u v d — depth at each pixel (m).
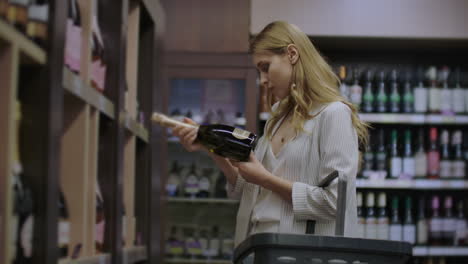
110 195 1.95
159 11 2.77
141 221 2.60
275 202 1.88
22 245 1.28
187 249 4.28
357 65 4.68
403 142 4.68
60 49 1.39
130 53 2.38
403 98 4.57
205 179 4.32
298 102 1.90
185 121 2.02
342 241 1.44
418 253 4.41
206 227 4.31
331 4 4.14
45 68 1.33
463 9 4.16
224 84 4.18
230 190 2.08
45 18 1.34
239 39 4.14
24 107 1.32
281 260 1.45
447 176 4.58
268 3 4.12
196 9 4.16
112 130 1.97
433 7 4.16
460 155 4.62
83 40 1.75
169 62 4.10
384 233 4.48
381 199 4.52
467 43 4.30
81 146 1.68
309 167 1.87
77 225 1.67
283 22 1.99
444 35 4.14
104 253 1.91
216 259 4.27
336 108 1.86
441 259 4.60
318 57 1.96
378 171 4.52
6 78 1.17
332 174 1.75
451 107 4.57
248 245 1.45
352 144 1.85
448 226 4.57
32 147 1.32
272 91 2.01
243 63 4.09
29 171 1.31
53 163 1.34
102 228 1.89
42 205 1.30
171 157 4.38
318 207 1.78
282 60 1.94
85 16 1.75
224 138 1.88
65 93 1.52
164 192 3.96
